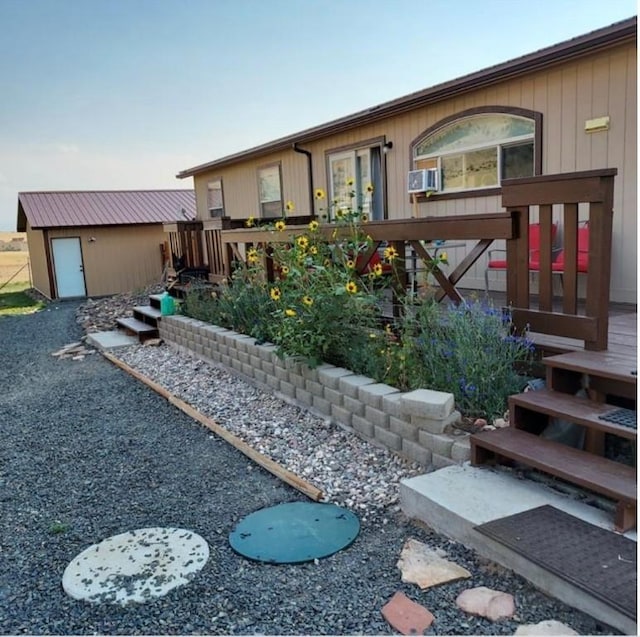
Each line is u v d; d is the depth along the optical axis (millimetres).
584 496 2455
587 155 5203
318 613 2072
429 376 3604
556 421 2916
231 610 2121
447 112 6547
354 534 2641
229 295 6391
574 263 3098
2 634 2059
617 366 2715
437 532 2510
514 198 3342
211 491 3252
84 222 15977
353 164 8219
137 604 2184
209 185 12523
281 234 5570
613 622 1771
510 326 3416
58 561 2557
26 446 4199
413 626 1944
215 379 5828
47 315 12695
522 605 1982
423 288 4586
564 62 5215
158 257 17047
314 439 3936
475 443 2770
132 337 8539
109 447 4086
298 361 4469
